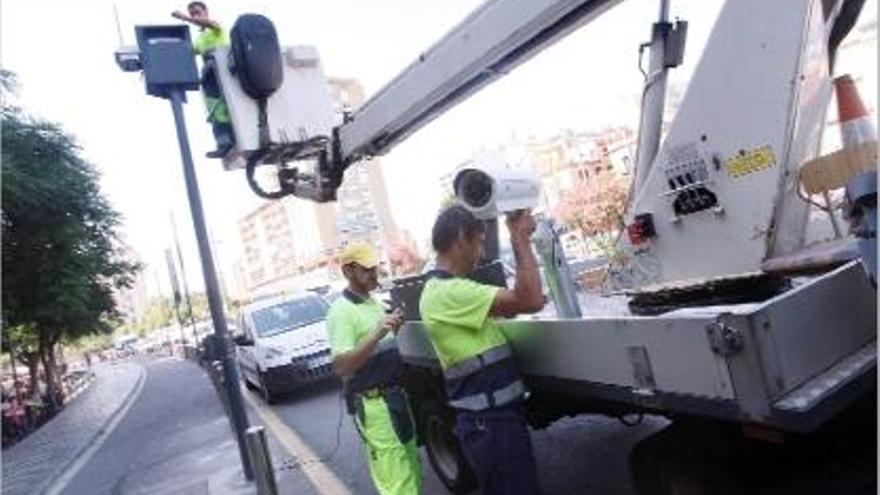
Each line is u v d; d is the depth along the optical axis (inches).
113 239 982.4
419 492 175.6
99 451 574.2
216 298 305.7
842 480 127.0
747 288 124.3
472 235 141.2
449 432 213.8
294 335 554.9
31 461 626.2
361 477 284.8
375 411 171.8
